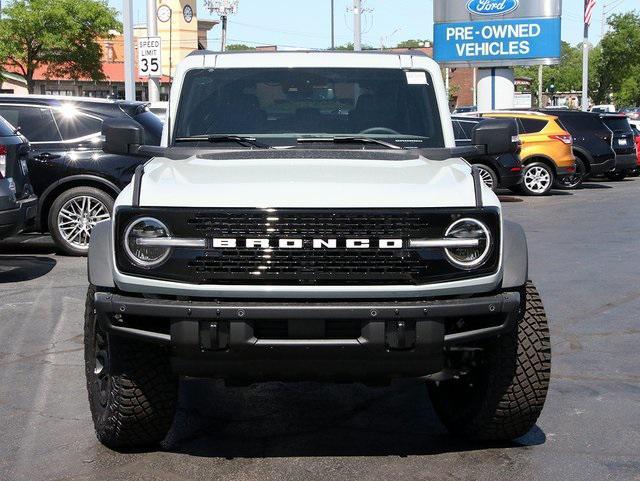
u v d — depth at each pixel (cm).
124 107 1155
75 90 5050
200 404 580
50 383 622
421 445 504
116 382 464
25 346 720
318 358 425
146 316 439
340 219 426
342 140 552
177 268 428
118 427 475
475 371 490
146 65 1966
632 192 2139
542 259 1149
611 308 861
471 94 8844
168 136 567
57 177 1127
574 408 566
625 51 7450
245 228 426
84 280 990
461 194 441
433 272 430
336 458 483
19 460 480
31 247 1237
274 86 577
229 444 505
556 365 666
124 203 440
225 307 417
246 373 434
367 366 431
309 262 425
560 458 482
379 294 427
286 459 482
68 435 519
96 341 498
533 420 480
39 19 4231
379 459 482
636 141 2552
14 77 4562
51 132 1132
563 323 800
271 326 424
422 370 435
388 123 572
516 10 2764
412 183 448
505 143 545
